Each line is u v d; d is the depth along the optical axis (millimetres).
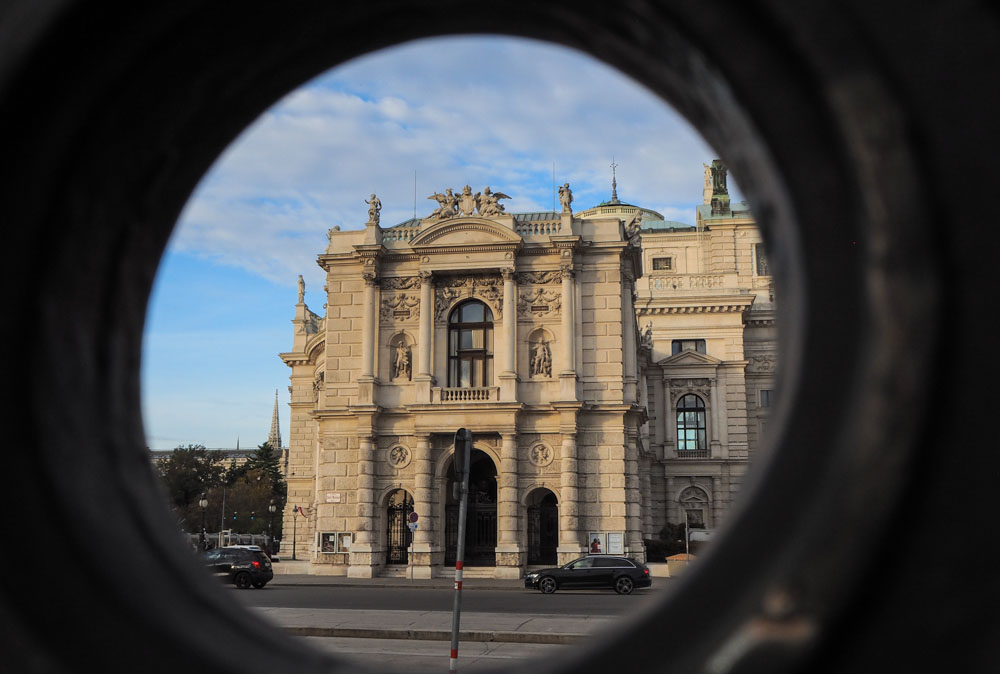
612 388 38969
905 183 1285
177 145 1987
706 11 1385
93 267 1846
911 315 1254
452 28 2090
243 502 91375
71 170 1680
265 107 2197
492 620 18094
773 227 1637
